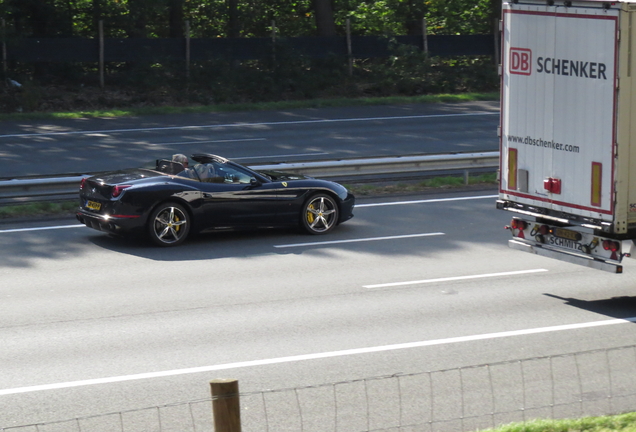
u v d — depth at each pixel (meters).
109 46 44.28
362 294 13.23
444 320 11.93
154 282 13.86
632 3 11.48
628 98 11.67
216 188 16.77
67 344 10.76
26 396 9.04
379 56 49.09
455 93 48.00
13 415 8.52
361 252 16.11
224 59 45.38
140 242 16.84
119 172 17.34
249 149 29.30
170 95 43.47
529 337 11.24
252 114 39.59
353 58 48.09
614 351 10.71
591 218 12.27
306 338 11.07
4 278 13.99
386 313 12.23
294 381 9.53
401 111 40.94
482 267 15.07
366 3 57.38
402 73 47.56
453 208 20.44
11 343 10.77
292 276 14.33
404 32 56.97
